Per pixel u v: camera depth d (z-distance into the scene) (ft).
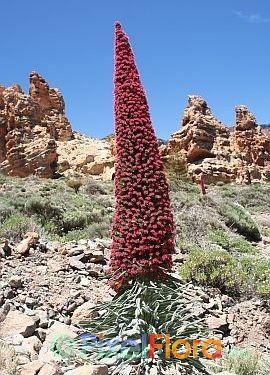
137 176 8.69
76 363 8.66
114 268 8.69
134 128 8.77
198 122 85.40
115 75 9.02
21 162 79.05
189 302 8.59
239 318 14.32
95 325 8.81
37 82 103.14
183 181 70.13
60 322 11.38
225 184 77.71
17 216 22.99
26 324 9.99
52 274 13.92
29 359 8.44
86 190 50.70
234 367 9.95
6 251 14.82
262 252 28.14
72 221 25.89
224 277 16.07
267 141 89.66
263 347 13.35
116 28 9.11
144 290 8.27
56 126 99.55
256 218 44.78
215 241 25.95
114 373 7.90
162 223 8.66
